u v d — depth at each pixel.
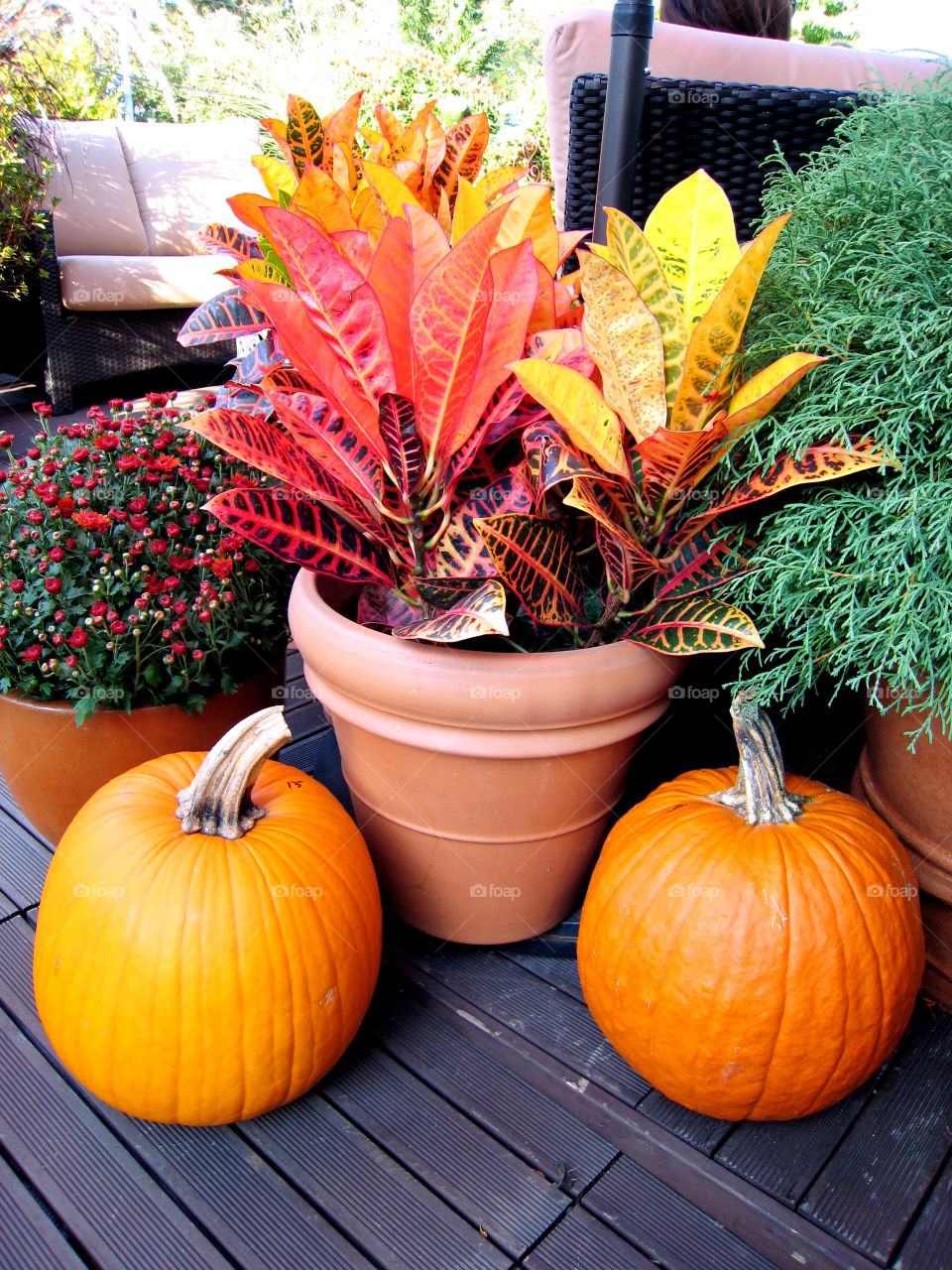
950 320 0.82
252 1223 0.91
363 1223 0.92
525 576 0.95
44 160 3.73
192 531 1.33
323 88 5.84
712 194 0.94
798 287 0.94
